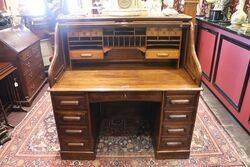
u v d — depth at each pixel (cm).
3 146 212
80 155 193
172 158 195
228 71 266
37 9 351
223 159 194
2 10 321
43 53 361
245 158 196
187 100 170
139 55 206
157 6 201
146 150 205
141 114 247
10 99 277
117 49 200
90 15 193
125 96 169
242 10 253
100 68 203
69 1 218
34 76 306
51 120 254
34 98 302
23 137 225
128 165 188
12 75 266
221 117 257
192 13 276
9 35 272
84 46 195
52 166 188
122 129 236
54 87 167
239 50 239
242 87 234
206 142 215
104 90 163
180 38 190
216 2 309
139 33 191
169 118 177
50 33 352
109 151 205
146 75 188
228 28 255
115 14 190
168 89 164
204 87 335
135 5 196
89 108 173
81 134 183
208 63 323
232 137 223
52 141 219
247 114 227
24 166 188
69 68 203
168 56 194
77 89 164
